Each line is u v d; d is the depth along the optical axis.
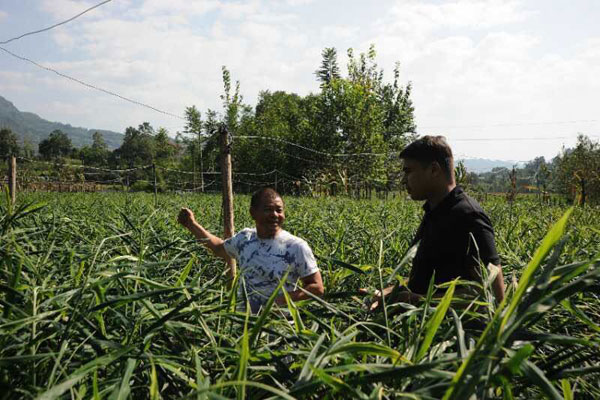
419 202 14.45
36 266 2.61
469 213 2.79
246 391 1.73
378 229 5.70
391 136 44.03
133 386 1.93
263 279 3.33
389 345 1.80
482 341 1.23
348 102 36.62
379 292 2.55
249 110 49.06
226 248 3.73
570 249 4.00
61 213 6.79
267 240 3.42
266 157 42.69
